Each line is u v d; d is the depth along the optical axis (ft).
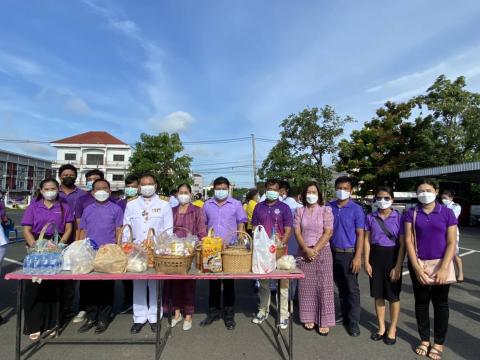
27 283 13.64
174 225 16.07
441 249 12.26
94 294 14.92
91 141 178.70
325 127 69.41
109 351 12.80
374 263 13.98
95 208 15.60
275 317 16.56
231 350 12.95
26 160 203.72
